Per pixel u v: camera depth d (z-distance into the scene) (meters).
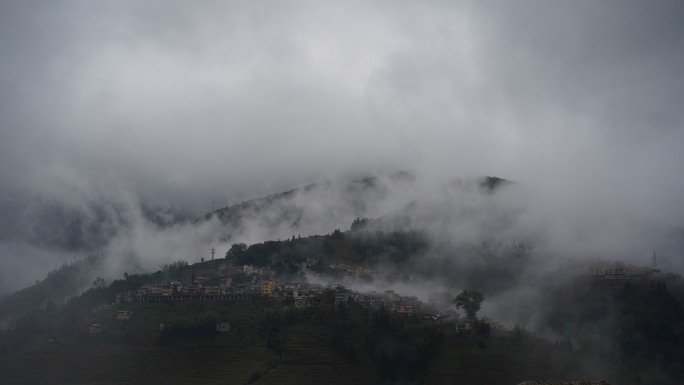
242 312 191.75
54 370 163.75
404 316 193.00
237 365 162.00
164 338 175.12
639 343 179.00
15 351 178.50
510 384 154.25
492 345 172.00
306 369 159.38
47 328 190.38
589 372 159.50
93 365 165.50
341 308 193.12
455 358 164.88
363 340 174.75
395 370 160.25
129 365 165.25
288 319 183.50
